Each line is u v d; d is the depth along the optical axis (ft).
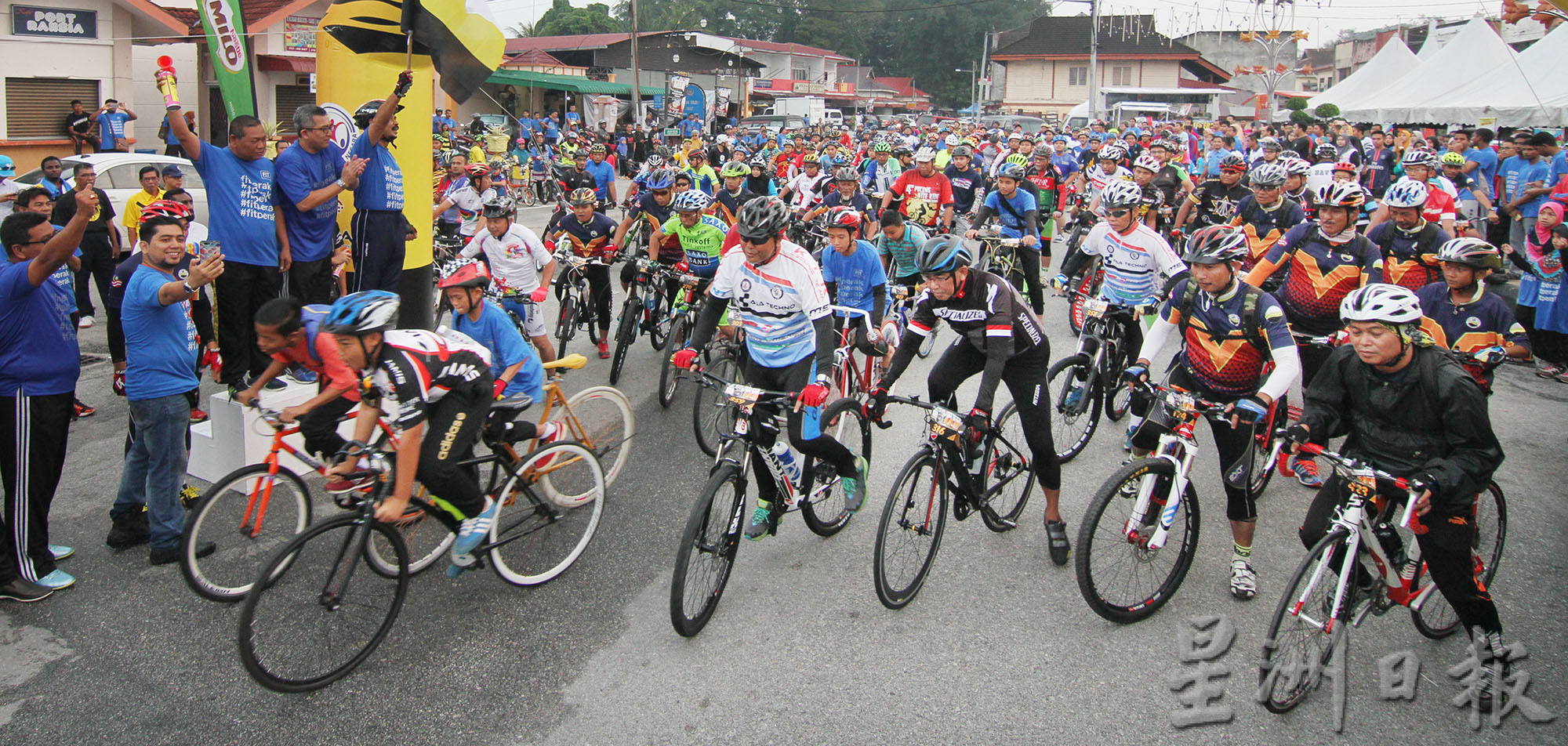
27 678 12.25
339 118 22.17
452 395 13.03
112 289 21.50
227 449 17.90
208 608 13.98
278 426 13.89
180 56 62.85
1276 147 47.14
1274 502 18.02
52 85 52.80
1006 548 16.05
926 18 269.85
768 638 13.23
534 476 14.94
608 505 17.57
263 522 14.42
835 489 16.31
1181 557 14.21
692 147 57.88
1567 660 12.73
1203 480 18.98
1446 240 19.21
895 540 13.73
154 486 14.96
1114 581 13.48
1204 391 14.92
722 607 14.06
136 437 15.31
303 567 11.91
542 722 11.41
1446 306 16.43
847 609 14.02
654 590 14.55
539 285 24.39
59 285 14.33
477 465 14.20
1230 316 13.99
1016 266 30.53
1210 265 13.60
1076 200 53.83
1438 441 11.53
